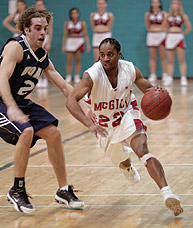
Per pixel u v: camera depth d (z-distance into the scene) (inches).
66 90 354.0
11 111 302.8
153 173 310.3
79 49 1299.2
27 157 325.7
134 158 493.0
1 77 310.8
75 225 305.3
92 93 333.7
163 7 1343.5
